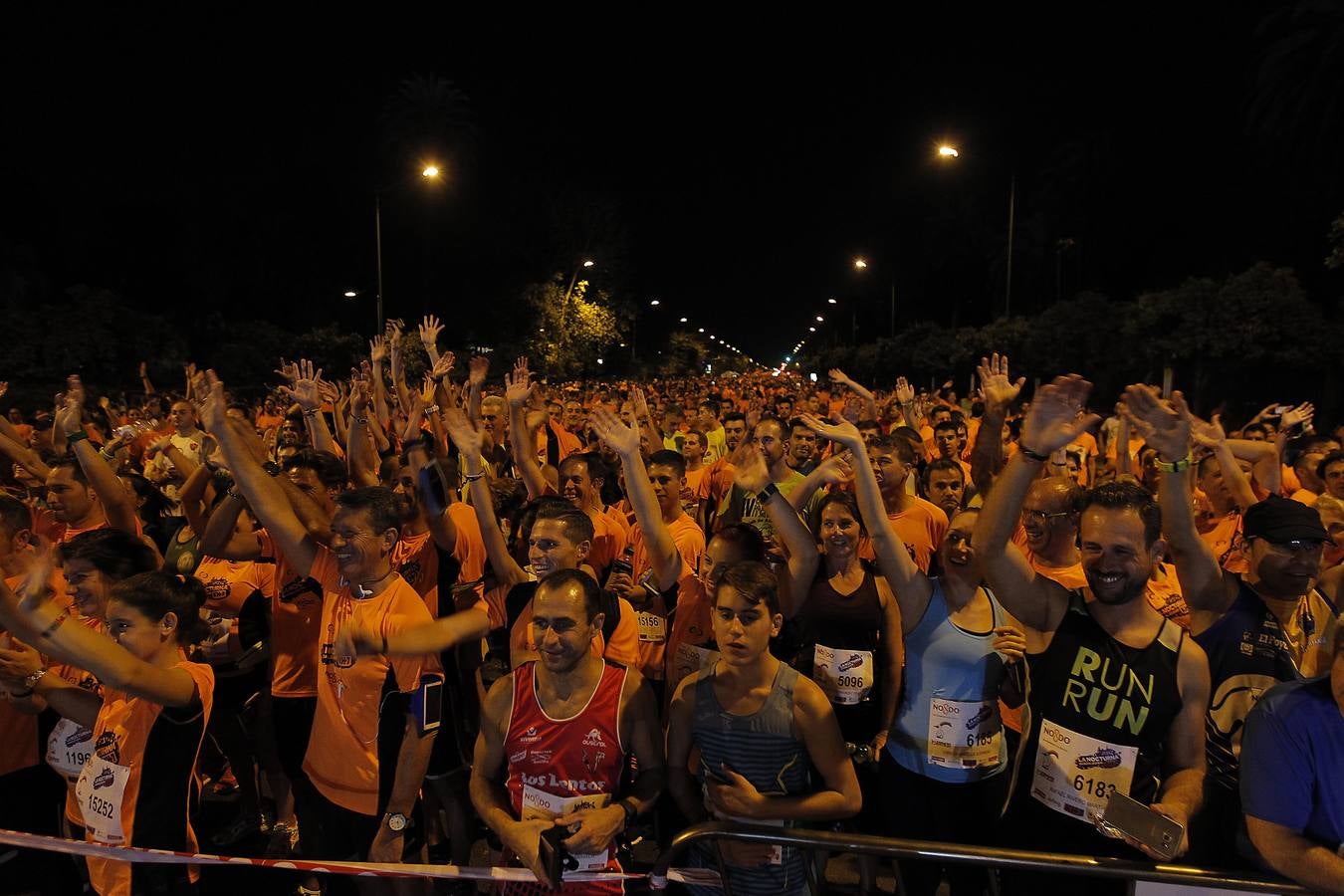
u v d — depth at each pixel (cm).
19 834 357
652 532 474
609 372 6950
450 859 515
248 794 546
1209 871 283
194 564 591
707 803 360
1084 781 329
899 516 608
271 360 3384
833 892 502
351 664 388
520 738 343
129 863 371
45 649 335
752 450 459
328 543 445
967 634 391
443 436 780
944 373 4097
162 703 360
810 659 453
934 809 392
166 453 873
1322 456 678
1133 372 2750
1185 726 325
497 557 489
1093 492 337
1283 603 394
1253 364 2397
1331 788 256
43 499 714
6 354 2422
